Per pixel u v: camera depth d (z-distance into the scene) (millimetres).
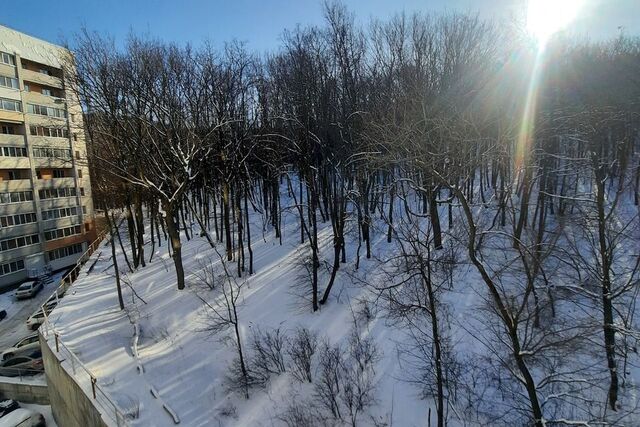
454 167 14320
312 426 13539
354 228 25281
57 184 44156
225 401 15688
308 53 25047
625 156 25359
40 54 42969
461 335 15289
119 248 35156
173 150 24031
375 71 25031
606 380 12305
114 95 23875
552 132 20641
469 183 26453
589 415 11609
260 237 29828
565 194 23656
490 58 22250
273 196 29656
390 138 17844
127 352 18719
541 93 19641
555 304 15055
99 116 27000
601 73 22719
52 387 19078
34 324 29172
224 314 20281
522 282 16031
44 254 42781
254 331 18703
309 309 19453
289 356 16641
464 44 23156
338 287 20516
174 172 26047
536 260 10930
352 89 23031
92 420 14570
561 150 25641
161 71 27094
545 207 21969
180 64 28281
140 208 28906
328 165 27172
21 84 40938
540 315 14344
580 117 20609
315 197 22547
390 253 22281
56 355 18047
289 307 20000
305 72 24156
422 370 14289
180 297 22891
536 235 17688
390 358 15188
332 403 13766
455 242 20328
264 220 32875
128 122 24453
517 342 10633
